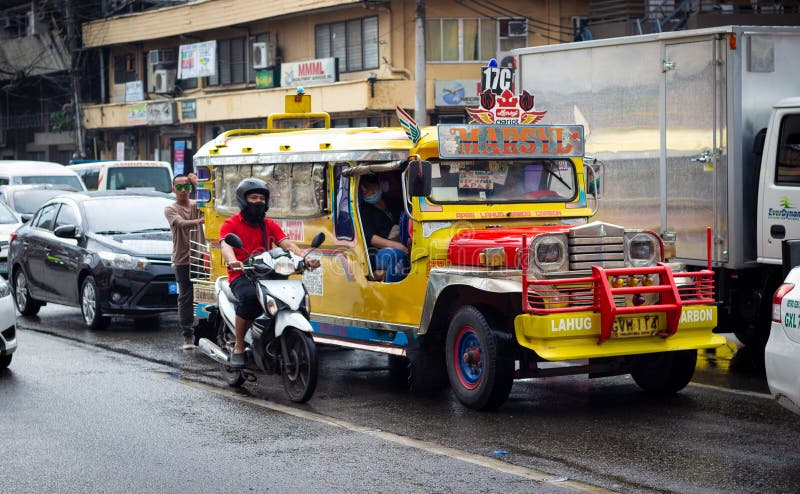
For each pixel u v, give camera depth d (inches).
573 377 385.4
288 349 346.9
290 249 347.3
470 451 275.4
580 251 310.0
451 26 1256.8
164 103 1576.0
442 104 1230.3
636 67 440.1
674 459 264.4
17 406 335.3
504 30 1261.1
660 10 1087.0
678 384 342.6
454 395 353.4
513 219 353.7
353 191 360.8
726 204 404.5
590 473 252.2
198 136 1579.7
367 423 311.4
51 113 1768.0
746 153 405.4
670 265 331.9
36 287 583.2
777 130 390.6
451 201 345.1
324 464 263.6
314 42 1371.8
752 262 406.6
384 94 1237.1
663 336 318.3
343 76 1332.4
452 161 346.6
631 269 312.0
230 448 280.8
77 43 1749.5
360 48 1309.1
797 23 1038.4
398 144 344.8
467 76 1257.4
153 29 1587.1
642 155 439.8
